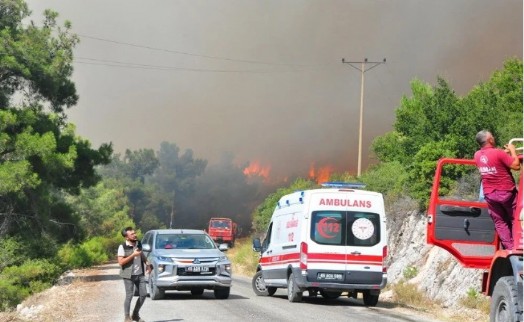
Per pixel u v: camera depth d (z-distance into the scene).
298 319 16.97
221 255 22.58
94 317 17.23
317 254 20.86
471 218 12.67
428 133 34.75
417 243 29.83
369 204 21.23
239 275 41.16
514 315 10.20
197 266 21.88
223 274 22.19
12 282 31.80
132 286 15.84
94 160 41.00
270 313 18.25
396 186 34.50
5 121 34.78
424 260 28.41
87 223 74.62
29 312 19.25
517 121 31.41
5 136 34.31
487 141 11.30
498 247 12.58
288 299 22.72
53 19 39.91
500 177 11.06
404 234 31.69
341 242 20.95
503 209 11.13
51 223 40.09
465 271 23.78
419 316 18.58
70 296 24.41
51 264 35.75
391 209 34.09
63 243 42.31
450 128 32.62
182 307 19.64
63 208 41.78
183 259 21.92
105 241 74.00
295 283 21.23
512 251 10.49
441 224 12.66
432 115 34.06
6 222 36.66
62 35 40.00
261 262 24.89
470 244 12.63
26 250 36.38
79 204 74.12
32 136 35.34
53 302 21.75
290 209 22.48
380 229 21.19
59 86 40.09
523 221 10.20
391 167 38.91
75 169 40.78
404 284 27.09
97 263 60.38
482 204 12.68
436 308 21.70
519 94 34.97
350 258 20.88
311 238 20.95
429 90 41.91
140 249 15.99
